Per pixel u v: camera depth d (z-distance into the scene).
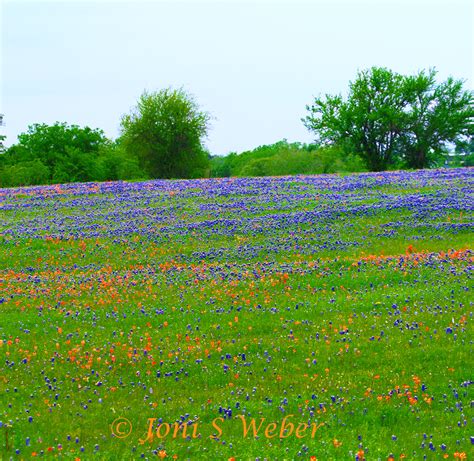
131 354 15.88
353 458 10.29
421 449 10.67
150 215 37.62
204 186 48.03
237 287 22.38
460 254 24.83
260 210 37.69
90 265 27.72
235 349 16.30
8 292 22.78
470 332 16.33
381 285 21.75
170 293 22.08
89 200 43.47
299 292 21.55
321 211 36.12
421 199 37.91
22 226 35.62
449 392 13.20
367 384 13.83
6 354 16.11
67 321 19.20
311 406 12.62
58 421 12.15
